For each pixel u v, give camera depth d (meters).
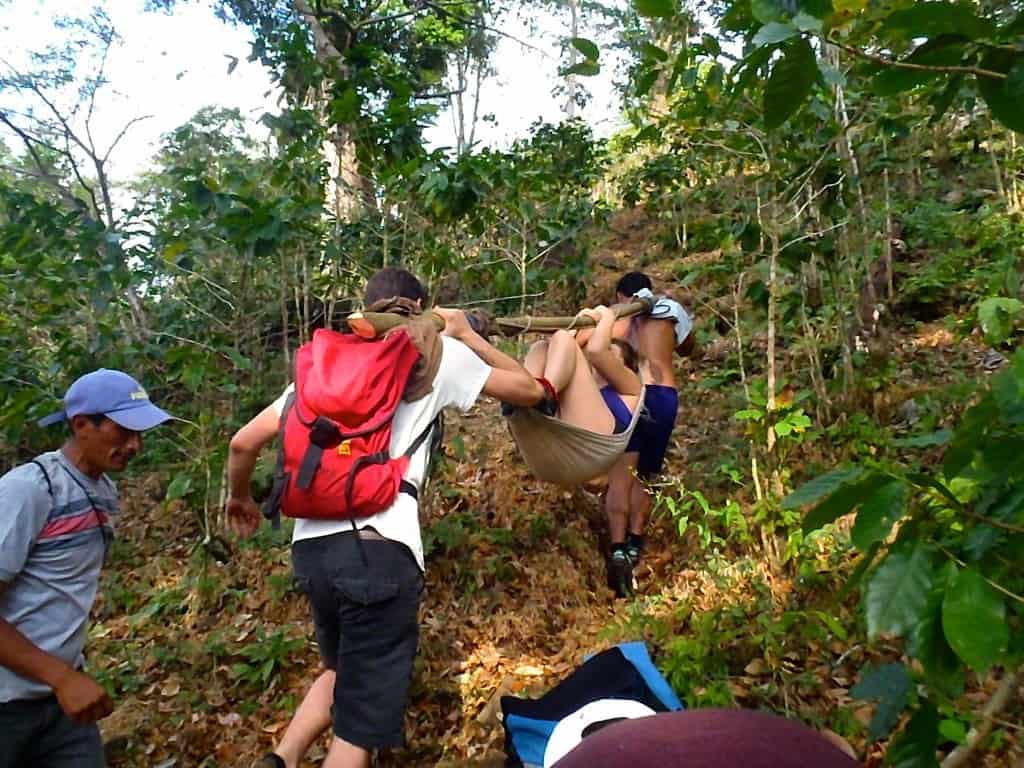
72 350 5.24
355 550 2.53
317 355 2.58
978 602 1.10
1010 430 1.31
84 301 5.48
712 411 5.42
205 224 4.85
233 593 4.18
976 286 5.75
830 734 2.12
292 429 2.52
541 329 3.47
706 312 6.65
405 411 2.64
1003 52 1.36
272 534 4.46
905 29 1.32
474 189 4.55
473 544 4.21
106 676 3.60
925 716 1.33
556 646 3.66
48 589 2.25
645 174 8.66
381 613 2.54
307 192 4.82
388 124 4.70
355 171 5.14
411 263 4.98
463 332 2.90
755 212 4.18
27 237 5.08
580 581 4.08
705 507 3.61
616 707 1.75
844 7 1.30
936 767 1.29
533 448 3.31
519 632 3.71
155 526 5.18
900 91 1.43
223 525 4.58
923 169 7.53
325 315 5.23
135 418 2.29
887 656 2.88
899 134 4.74
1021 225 5.95
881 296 6.15
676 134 6.04
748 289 4.21
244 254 4.49
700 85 2.80
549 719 2.44
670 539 4.32
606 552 4.36
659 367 4.22
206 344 4.96
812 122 3.88
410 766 3.08
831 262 4.79
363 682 2.54
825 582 3.25
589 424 3.44
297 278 5.10
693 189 8.11
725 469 3.87
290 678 3.58
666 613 3.56
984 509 1.25
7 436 5.02
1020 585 1.27
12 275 5.55
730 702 2.70
